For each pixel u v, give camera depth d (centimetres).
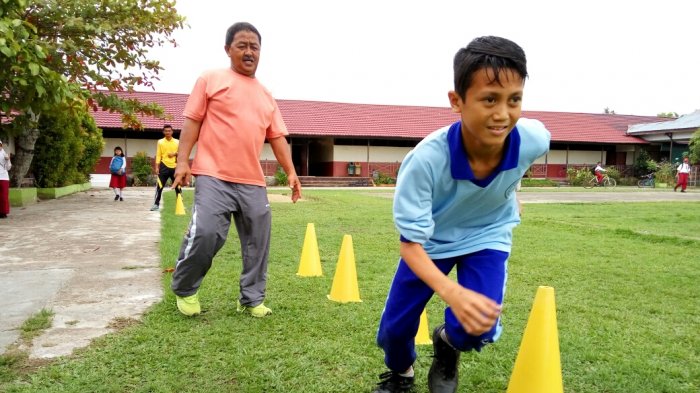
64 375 271
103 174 2653
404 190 209
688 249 693
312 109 3362
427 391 265
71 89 741
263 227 378
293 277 504
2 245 680
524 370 243
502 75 176
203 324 357
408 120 3419
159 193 1152
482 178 214
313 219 1005
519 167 220
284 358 300
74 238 741
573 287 479
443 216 228
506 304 419
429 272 197
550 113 3831
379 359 300
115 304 405
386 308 242
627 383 275
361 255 621
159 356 299
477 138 190
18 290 447
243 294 379
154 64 1177
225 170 362
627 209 1370
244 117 366
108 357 296
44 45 867
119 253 624
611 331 357
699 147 2967
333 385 268
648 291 469
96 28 1031
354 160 3177
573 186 3225
